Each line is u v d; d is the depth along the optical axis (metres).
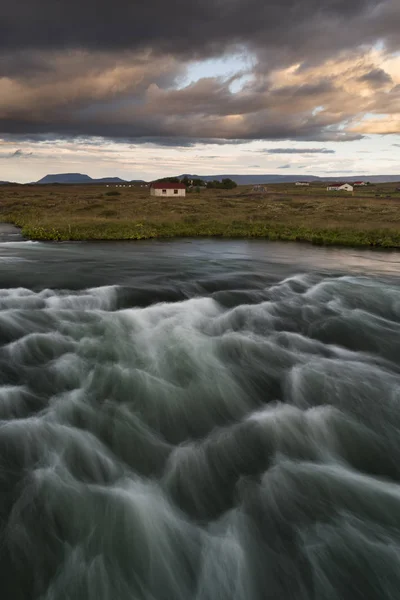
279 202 68.62
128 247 23.06
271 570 3.96
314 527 4.44
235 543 4.21
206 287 13.59
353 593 3.77
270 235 28.48
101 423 5.97
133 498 4.68
